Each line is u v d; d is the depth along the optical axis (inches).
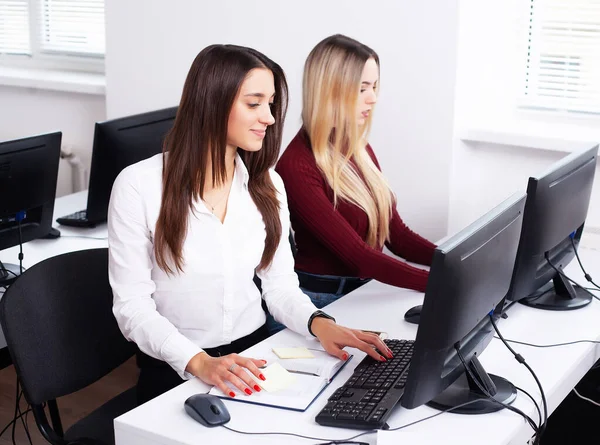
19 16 172.9
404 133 123.4
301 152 96.0
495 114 126.0
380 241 101.4
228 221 79.4
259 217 81.9
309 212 94.0
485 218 66.5
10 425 115.9
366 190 98.2
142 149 114.9
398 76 121.6
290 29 128.6
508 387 70.9
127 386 129.1
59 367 76.7
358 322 86.4
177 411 67.2
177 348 73.2
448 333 61.7
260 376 70.6
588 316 88.4
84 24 166.6
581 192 91.0
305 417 66.3
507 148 121.0
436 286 59.6
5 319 72.9
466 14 116.3
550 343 81.4
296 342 80.3
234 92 73.5
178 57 140.9
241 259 80.2
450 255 59.7
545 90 123.0
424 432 63.8
